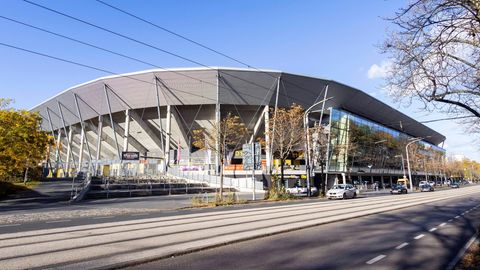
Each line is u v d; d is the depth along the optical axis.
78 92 65.56
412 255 8.15
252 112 61.31
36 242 9.44
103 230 11.73
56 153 91.94
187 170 54.88
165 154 58.53
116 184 35.81
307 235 10.84
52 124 85.44
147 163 62.12
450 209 20.70
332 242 9.63
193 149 65.75
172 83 56.00
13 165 28.08
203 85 55.69
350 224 13.56
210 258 7.65
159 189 36.53
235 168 55.38
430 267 7.09
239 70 53.72
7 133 26.84
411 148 83.81
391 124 87.94
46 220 15.12
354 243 9.53
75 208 21.62
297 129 39.84
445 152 120.62
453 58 8.23
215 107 60.31
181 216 16.52
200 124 63.44
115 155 81.81
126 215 17.47
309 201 29.67
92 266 6.82
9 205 24.03
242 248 8.76
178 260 7.48
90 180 34.84
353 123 66.31
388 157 81.94
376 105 73.19
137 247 8.69
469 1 6.84
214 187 44.09
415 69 8.25
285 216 16.11
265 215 16.66
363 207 21.69
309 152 42.00
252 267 6.87
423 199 31.30
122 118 68.88
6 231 11.55
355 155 68.06
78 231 11.48
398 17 7.65
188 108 61.06
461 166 129.88
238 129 53.03
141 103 60.59
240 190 46.84
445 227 12.97
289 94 58.03
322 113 61.94
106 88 60.50
